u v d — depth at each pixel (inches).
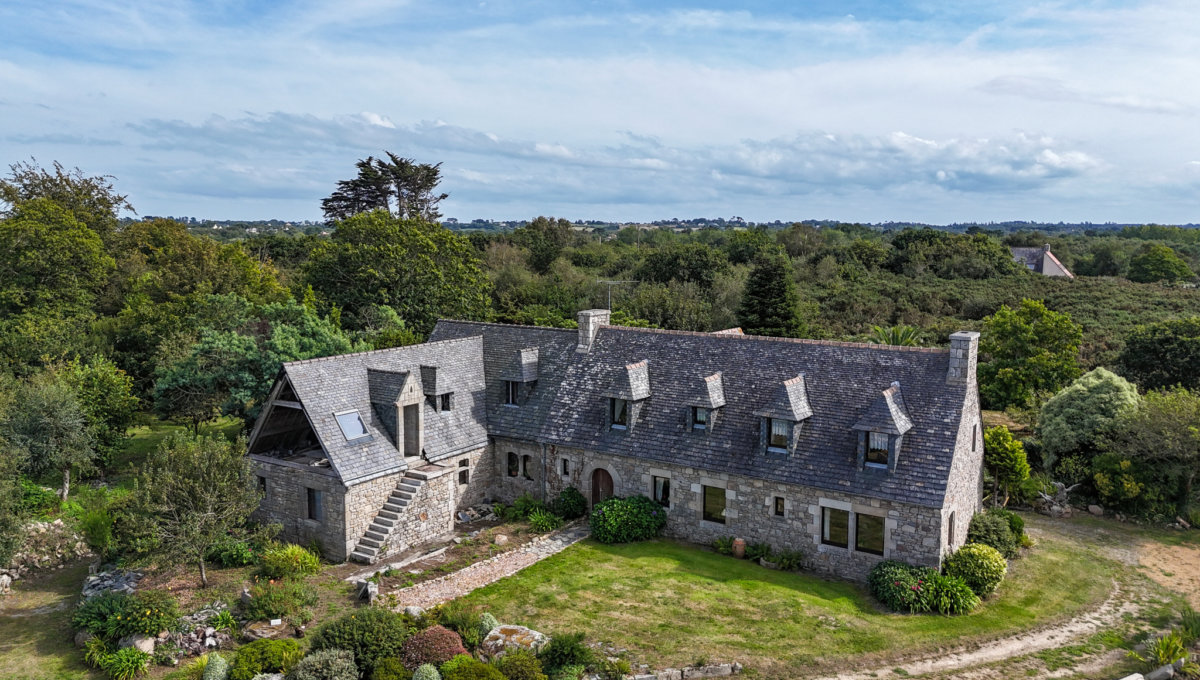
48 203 2206.0
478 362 1471.5
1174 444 1304.1
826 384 1158.3
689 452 1181.7
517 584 1015.0
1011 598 1015.6
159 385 1587.1
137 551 1000.2
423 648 777.6
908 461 1023.6
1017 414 1877.5
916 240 3939.5
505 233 4581.7
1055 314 1857.8
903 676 802.2
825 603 965.2
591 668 783.1
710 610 936.3
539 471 1338.6
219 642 860.6
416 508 1159.0
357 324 2239.2
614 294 3184.1
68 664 848.3
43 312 2049.7
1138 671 820.6
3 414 1263.5
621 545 1170.6
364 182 3503.9
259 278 2593.5
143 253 2851.9
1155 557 1178.0
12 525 1050.7
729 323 2751.0
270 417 1191.6
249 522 1208.8
